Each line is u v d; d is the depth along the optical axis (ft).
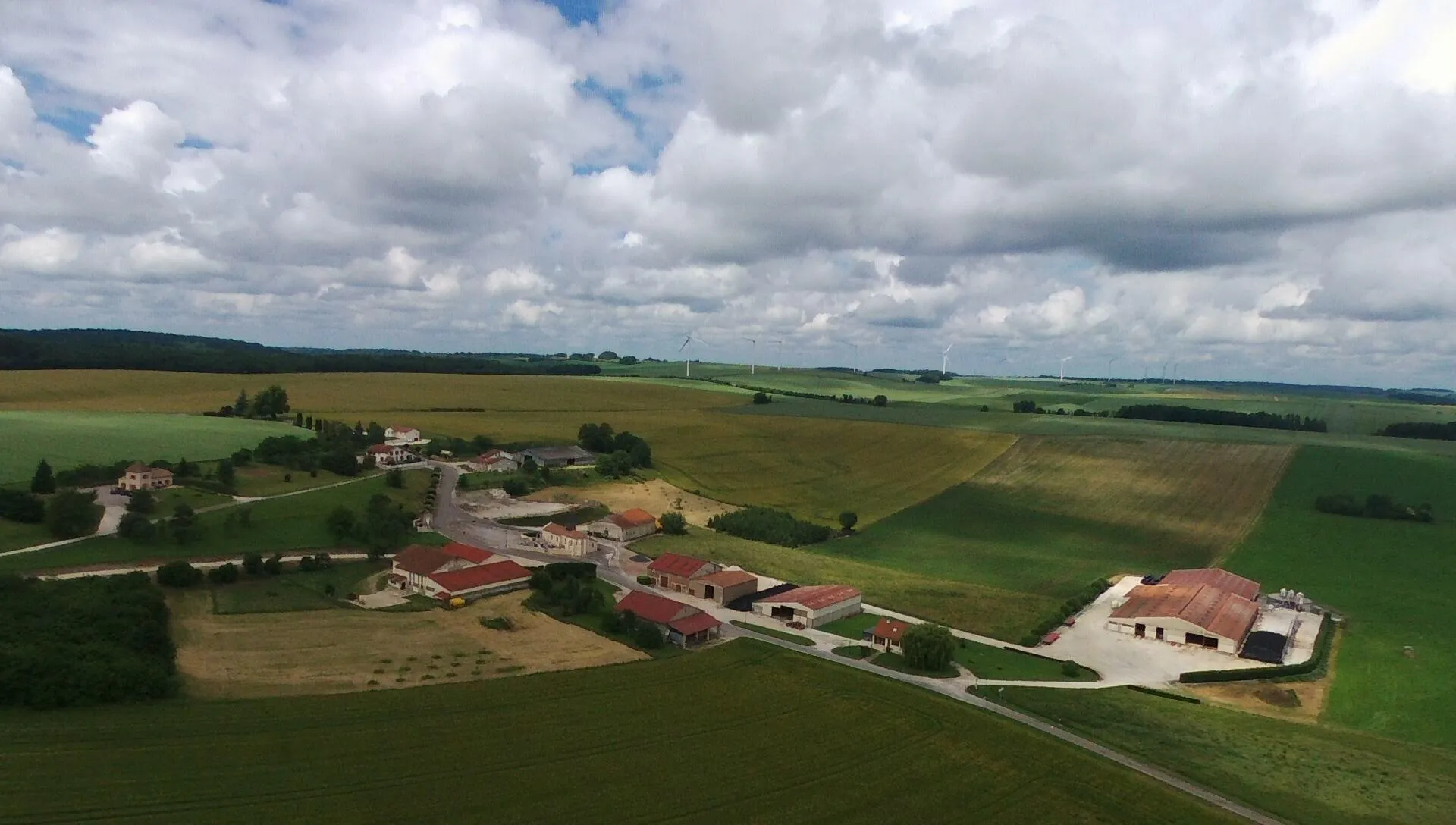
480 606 339.16
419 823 177.78
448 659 275.59
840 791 203.10
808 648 320.91
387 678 255.29
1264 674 316.60
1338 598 422.41
